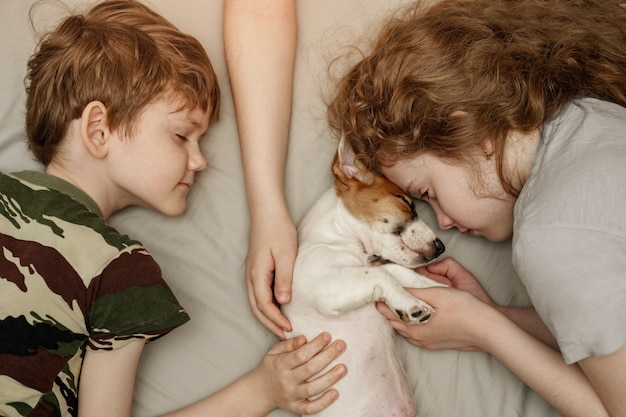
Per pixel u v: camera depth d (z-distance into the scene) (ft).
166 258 6.56
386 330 6.20
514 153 5.31
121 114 5.87
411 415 6.08
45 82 5.98
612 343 4.45
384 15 7.09
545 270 4.61
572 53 5.45
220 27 7.09
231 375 6.40
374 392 5.98
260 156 6.37
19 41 6.82
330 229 6.40
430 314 5.81
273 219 6.22
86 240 5.51
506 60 5.41
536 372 5.51
